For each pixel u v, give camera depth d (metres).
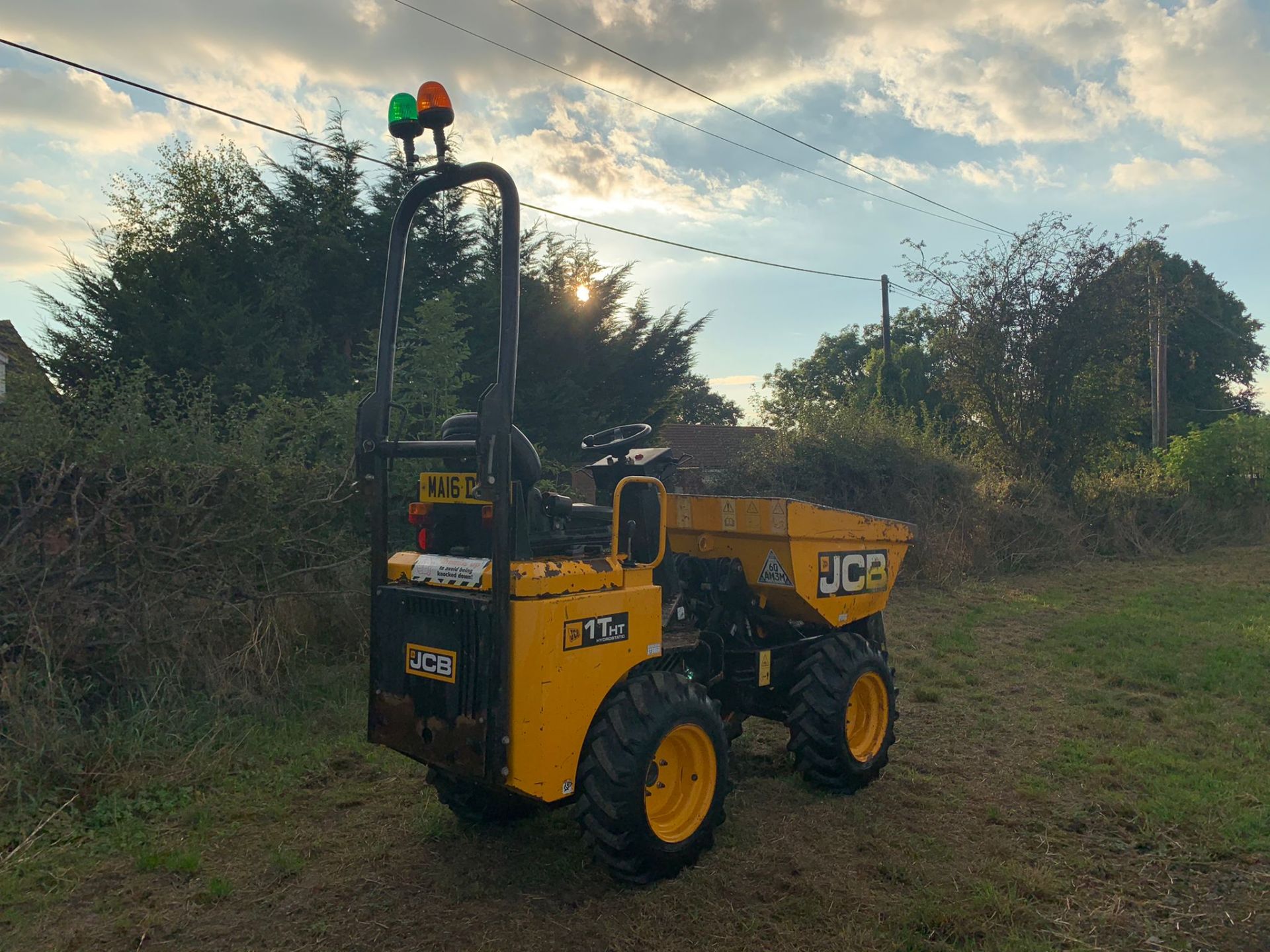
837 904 3.68
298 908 3.67
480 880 3.89
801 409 14.46
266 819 4.55
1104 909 3.69
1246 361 33.50
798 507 4.81
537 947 3.37
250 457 6.26
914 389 26.31
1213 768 5.27
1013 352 17.03
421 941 3.42
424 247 14.41
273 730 5.75
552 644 3.51
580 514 4.16
